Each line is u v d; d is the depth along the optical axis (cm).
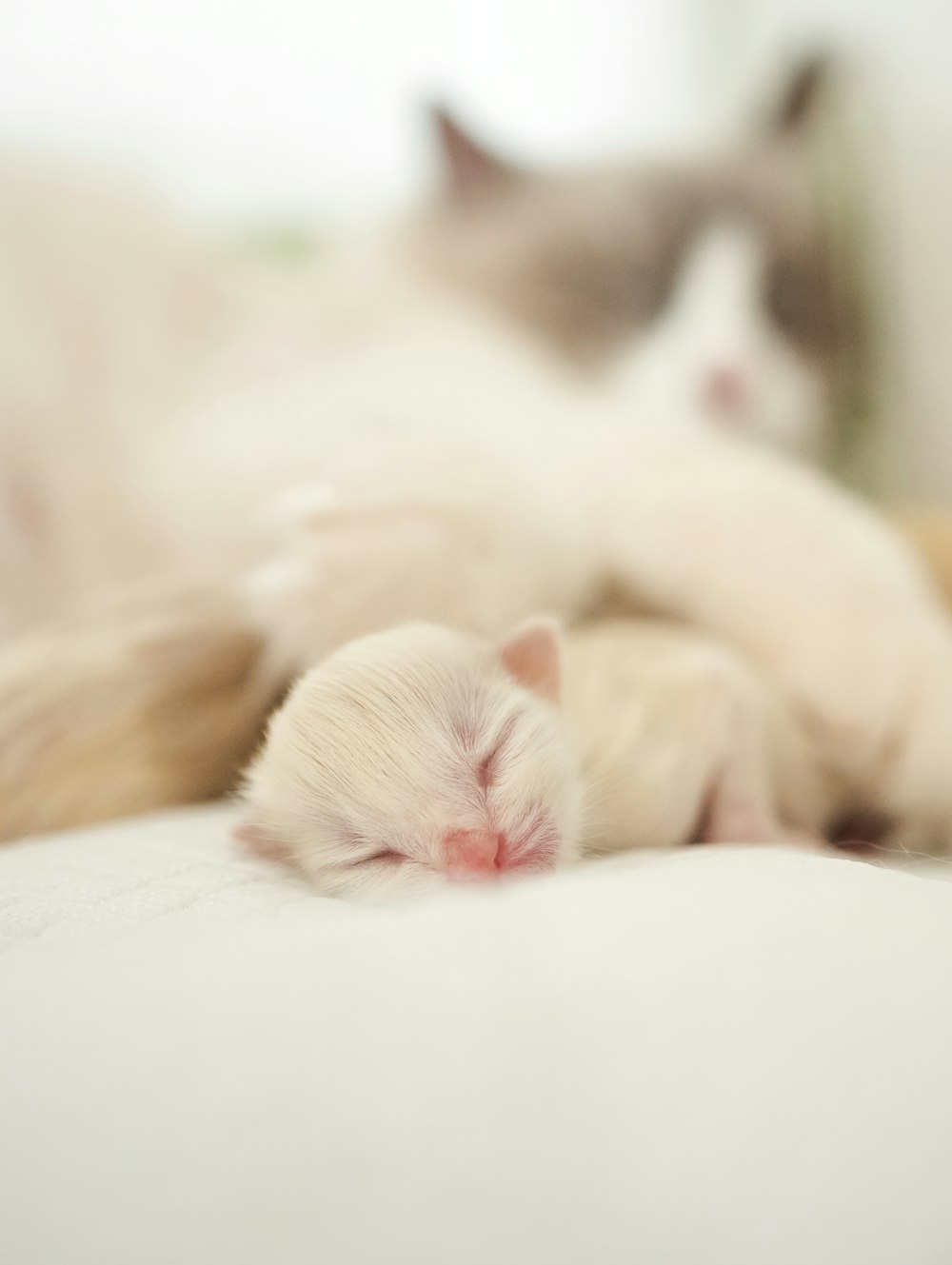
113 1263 13
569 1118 14
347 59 59
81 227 48
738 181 55
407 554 26
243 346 47
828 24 57
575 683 23
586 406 42
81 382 46
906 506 53
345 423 38
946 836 27
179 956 16
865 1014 15
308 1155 14
